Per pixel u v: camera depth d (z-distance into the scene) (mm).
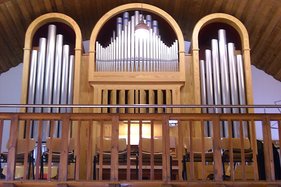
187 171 7891
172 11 10234
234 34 9547
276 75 10891
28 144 6383
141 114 6480
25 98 8594
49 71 8836
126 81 8664
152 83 8688
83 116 6477
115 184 6172
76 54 8867
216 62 8992
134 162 8086
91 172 6277
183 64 8789
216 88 8828
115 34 9188
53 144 6457
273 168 6305
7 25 9328
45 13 9555
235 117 6504
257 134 10719
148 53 8844
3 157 6855
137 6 9156
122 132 8477
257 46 10211
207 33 9641
